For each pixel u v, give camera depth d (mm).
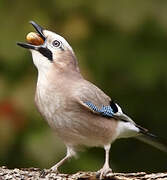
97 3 14516
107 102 11445
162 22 14523
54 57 11461
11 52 14305
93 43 14766
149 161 15430
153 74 14742
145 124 15398
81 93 11180
